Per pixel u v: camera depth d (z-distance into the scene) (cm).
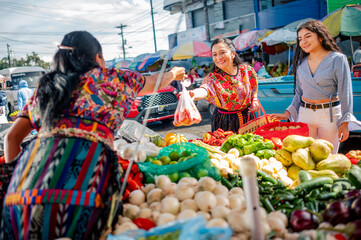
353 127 361
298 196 237
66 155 172
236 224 174
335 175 280
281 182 270
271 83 673
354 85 577
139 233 164
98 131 182
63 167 170
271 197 232
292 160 306
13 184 177
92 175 173
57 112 178
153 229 162
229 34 2270
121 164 264
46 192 165
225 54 384
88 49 197
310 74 361
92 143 178
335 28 1022
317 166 296
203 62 2239
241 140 353
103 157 180
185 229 153
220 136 397
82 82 185
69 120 178
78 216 166
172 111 995
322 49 351
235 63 401
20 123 199
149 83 209
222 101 404
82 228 167
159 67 2345
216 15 2333
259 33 1603
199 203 207
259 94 702
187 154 285
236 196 216
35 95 192
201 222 154
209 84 396
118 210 205
